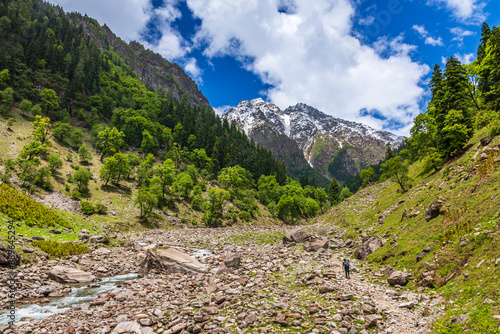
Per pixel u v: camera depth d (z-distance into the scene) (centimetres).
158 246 5028
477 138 4153
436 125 5494
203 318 1568
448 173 3678
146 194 8481
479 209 2159
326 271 2528
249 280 2417
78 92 16238
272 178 17325
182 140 17825
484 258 1620
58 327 1596
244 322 1473
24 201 4778
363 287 2084
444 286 1712
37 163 8219
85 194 8925
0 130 10300
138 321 1606
